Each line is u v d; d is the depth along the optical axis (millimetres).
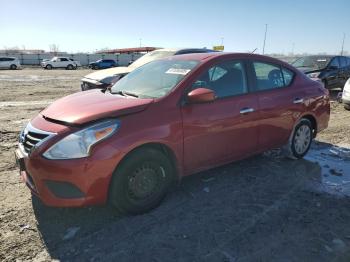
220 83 4242
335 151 6055
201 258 2980
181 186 4387
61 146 3178
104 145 3230
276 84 4973
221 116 4094
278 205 3941
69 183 3182
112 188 3391
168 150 3762
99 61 45531
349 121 8594
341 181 4691
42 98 12867
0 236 3258
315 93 5457
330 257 3033
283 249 3127
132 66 9734
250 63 4648
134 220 3561
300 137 5371
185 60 4422
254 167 5098
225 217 3650
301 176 4812
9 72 32562
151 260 2951
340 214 3773
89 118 3275
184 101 3828
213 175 4758
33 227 3418
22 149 3469
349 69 14445
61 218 3588
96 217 3609
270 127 4770
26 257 2977
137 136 3389
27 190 4242
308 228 3475
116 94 4215
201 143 3969
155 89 4016
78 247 3121
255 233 3365
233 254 3041
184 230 3396
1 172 4812
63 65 44500
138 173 3518
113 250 3080
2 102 11523
